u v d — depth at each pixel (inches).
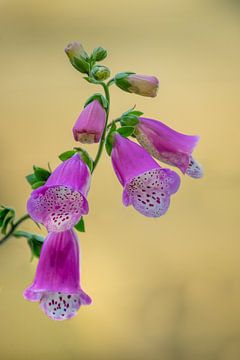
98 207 52.8
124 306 52.0
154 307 52.5
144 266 53.1
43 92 53.4
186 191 54.4
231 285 53.3
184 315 52.6
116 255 52.8
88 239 52.6
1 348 46.9
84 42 54.5
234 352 52.1
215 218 54.5
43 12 53.9
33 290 29.9
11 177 52.4
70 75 53.6
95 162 30.4
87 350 50.1
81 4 54.4
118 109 53.7
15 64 53.5
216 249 54.0
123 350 51.0
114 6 54.6
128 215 53.1
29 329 47.2
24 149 52.8
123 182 30.0
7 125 53.0
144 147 31.0
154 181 30.5
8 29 53.6
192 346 52.2
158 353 51.5
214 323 52.8
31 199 29.1
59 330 48.8
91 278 52.2
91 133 29.5
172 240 53.7
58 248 30.3
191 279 53.3
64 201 29.5
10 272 44.2
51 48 53.9
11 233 31.8
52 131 53.2
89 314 51.1
